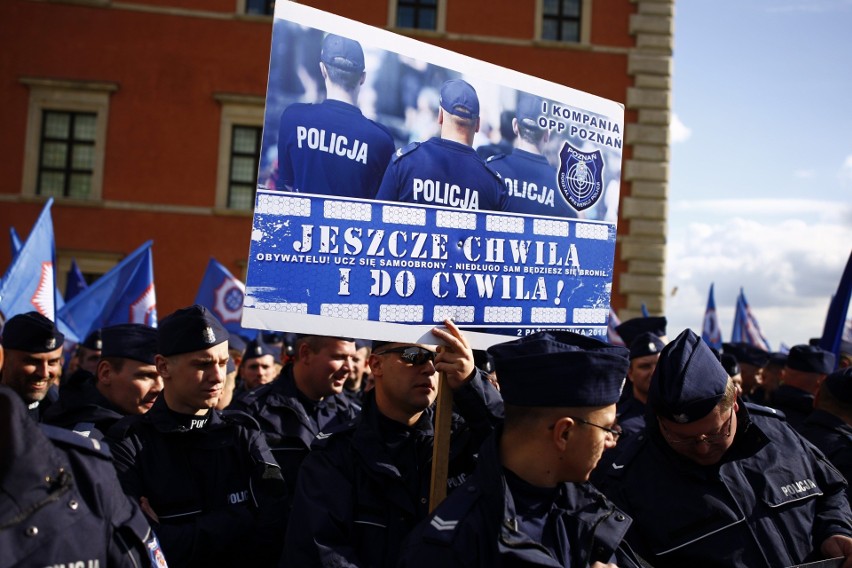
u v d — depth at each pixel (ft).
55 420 12.80
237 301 31.37
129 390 13.52
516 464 7.82
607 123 11.27
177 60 62.08
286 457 14.73
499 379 8.00
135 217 61.26
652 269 62.49
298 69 9.00
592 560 7.90
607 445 8.06
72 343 23.98
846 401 13.60
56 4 61.46
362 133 9.33
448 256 9.86
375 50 9.46
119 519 7.20
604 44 63.98
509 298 10.28
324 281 9.11
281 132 8.89
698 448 9.80
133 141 61.57
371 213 9.37
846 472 12.96
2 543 6.44
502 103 10.33
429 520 7.65
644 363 16.48
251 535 11.30
